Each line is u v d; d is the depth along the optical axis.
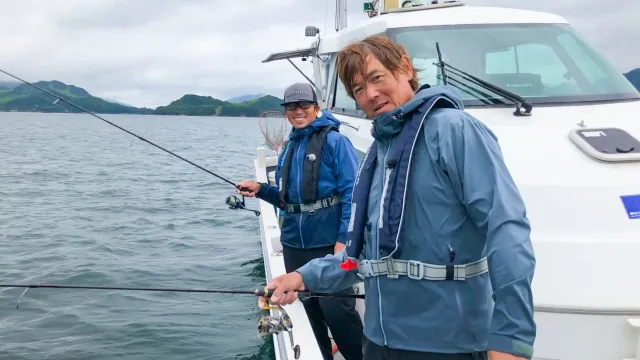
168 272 8.05
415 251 1.79
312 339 2.97
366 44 1.93
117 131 57.31
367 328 1.98
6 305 6.54
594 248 2.49
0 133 48.50
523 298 1.55
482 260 1.79
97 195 15.55
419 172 1.78
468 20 4.18
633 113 3.37
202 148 34.00
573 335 2.46
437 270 1.76
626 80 3.86
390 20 4.30
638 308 2.38
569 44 4.02
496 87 3.56
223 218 12.34
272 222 5.74
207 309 6.51
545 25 4.14
